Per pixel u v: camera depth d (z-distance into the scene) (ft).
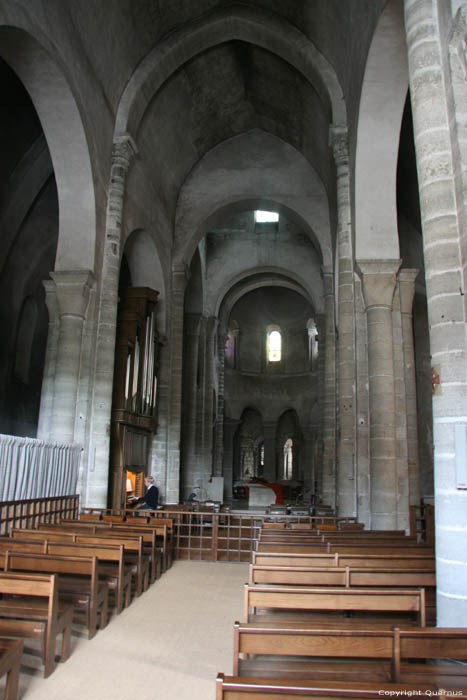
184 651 18.28
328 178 64.64
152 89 52.75
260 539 26.86
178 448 67.41
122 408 52.06
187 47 52.80
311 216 72.18
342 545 23.57
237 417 128.88
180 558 37.52
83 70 41.81
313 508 60.95
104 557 21.97
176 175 70.08
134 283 66.03
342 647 11.66
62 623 16.76
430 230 19.48
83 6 40.16
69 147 42.65
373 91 37.24
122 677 15.99
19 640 13.78
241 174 73.72
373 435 37.78
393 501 36.70
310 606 14.43
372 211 39.99
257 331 134.41
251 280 113.09
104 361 44.83
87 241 44.06
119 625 20.94
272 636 11.76
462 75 19.66
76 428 42.60
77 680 15.67
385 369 38.24
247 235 99.76
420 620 14.35
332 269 70.74
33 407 67.26
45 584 15.99
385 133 39.11
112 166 48.73
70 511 38.58
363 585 17.88
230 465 126.00
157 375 65.72
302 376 130.21
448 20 19.77
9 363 59.67
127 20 46.50
